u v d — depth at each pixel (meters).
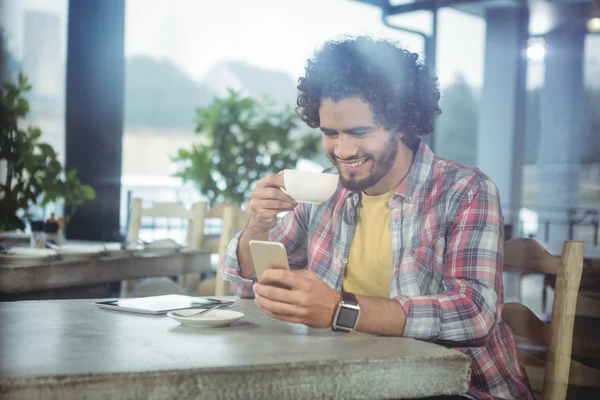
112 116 4.14
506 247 1.46
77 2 4.05
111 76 4.12
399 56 1.33
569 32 6.45
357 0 5.74
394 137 1.29
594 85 6.44
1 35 4.17
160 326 1.07
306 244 1.58
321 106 1.26
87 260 2.12
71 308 1.21
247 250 1.39
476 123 6.49
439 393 0.92
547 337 1.36
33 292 2.02
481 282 1.19
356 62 1.24
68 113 4.08
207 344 0.94
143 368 0.79
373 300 1.06
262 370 0.82
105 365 0.80
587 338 2.42
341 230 1.45
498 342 1.33
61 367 0.78
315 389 0.85
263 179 1.37
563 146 6.46
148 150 8.91
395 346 0.97
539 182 6.46
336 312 1.02
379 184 1.40
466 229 1.25
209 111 5.93
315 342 0.98
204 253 2.66
